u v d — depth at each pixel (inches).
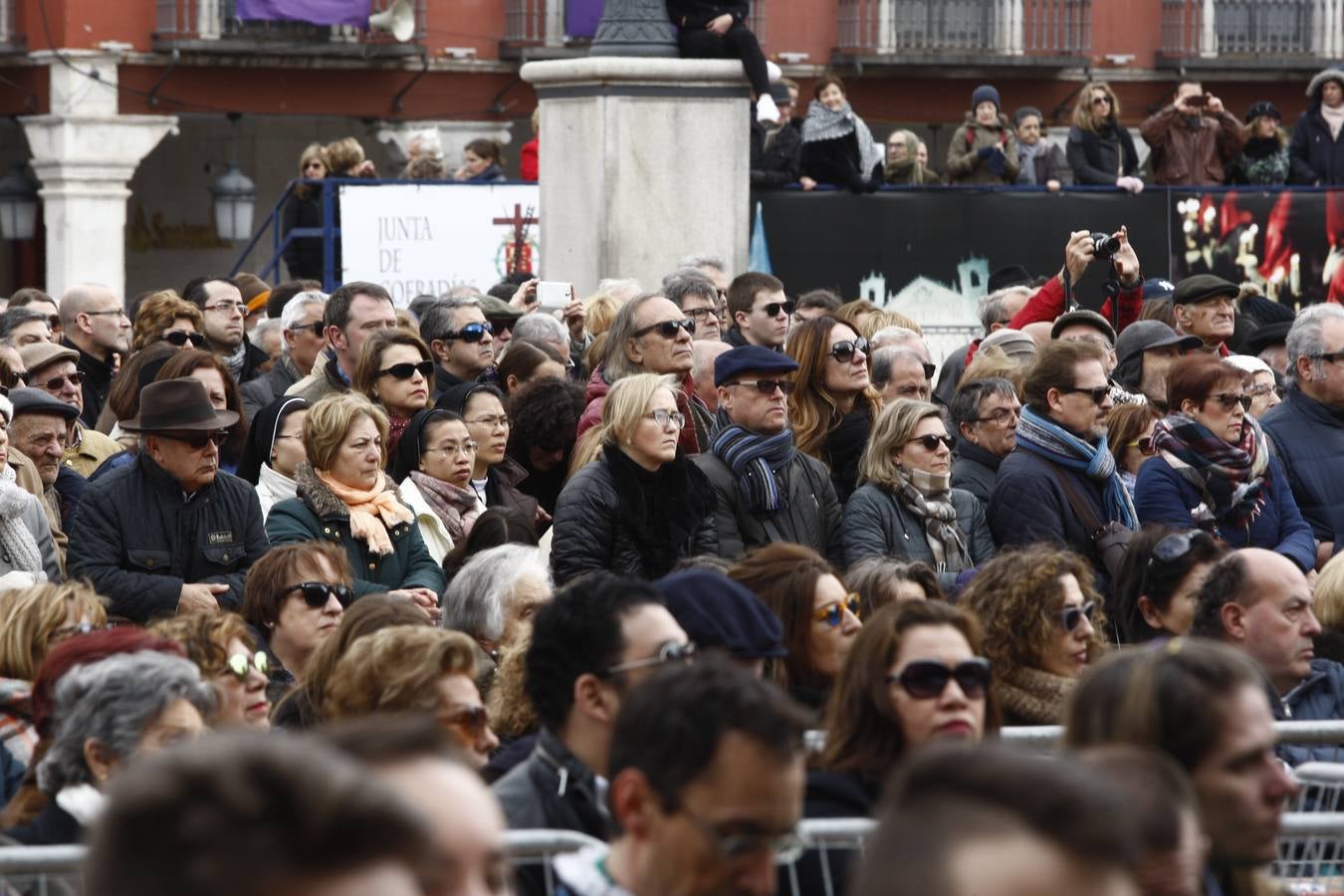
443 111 3127.5
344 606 679.7
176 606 759.7
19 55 2861.7
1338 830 454.0
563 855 405.4
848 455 933.8
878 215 1549.0
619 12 1369.3
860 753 479.5
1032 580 618.2
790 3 3282.5
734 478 837.2
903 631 480.4
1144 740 374.9
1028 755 237.9
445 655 516.4
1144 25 3430.1
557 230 1381.6
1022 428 864.9
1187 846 301.0
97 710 466.9
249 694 561.6
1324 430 951.6
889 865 226.2
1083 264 1176.2
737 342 1085.8
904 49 3307.1
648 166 1357.0
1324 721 603.8
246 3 2878.9
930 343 1572.3
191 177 3211.1
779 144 1530.5
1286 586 622.5
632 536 800.9
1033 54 3371.1
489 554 679.7
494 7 3137.3
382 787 196.1
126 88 2903.5
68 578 774.5
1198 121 1801.2
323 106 3051.2
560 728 466.3
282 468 882.1
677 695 350.6
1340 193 1694.1
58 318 1190.3
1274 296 1685.5
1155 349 1048.8
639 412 800.9
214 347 1221.7
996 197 1585.9
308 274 1910.7
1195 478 866.8
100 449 959.6
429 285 1763.0
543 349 1070.4
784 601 600.4
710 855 344.2
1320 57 3476.9
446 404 920.3
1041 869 221.0
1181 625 679.7
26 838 467.8
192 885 186.9
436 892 240.5
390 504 823.1
